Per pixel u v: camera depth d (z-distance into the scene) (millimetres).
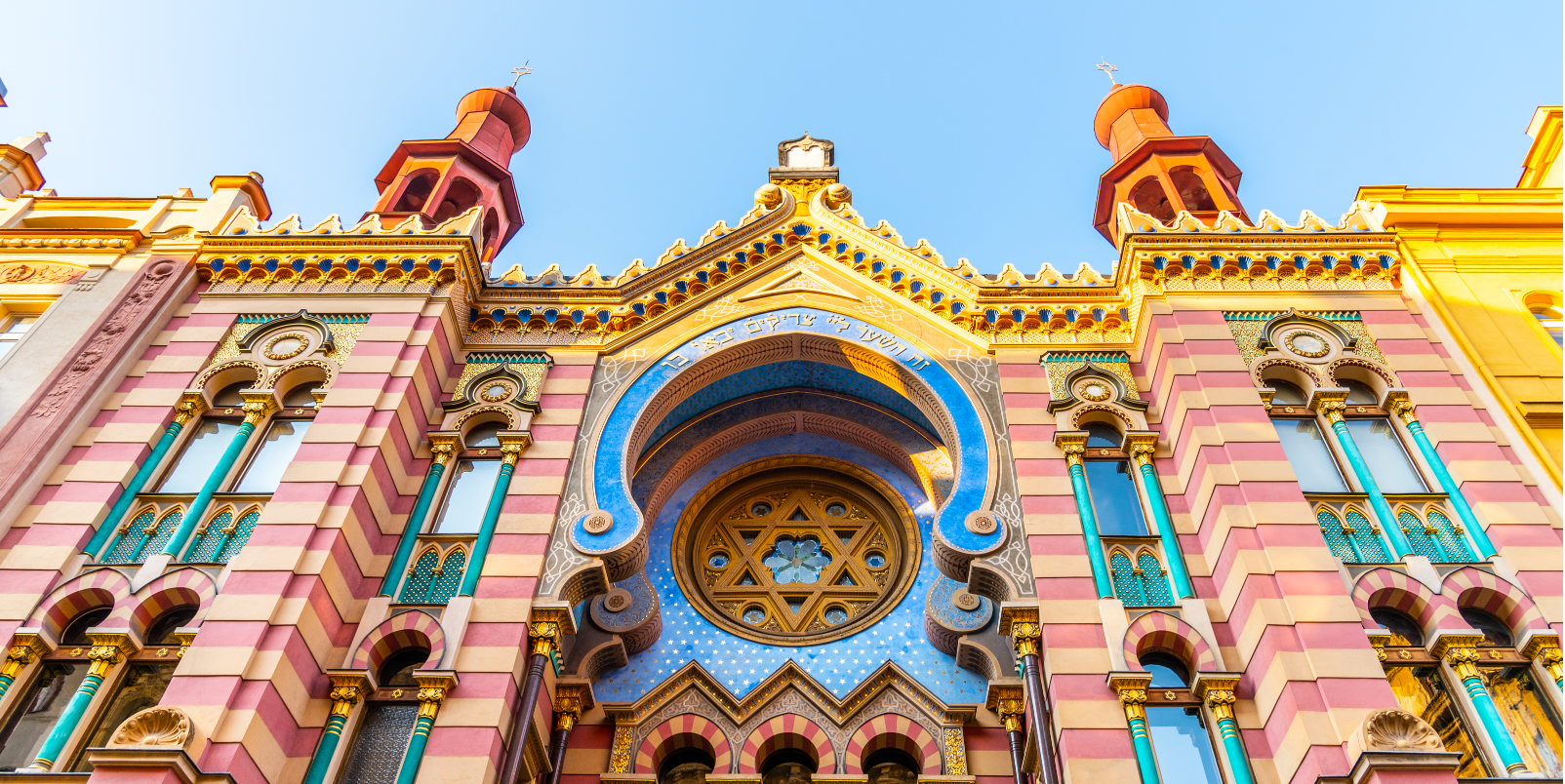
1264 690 11266
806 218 18812
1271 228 16797
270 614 11531
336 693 11734
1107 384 15445
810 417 17484
